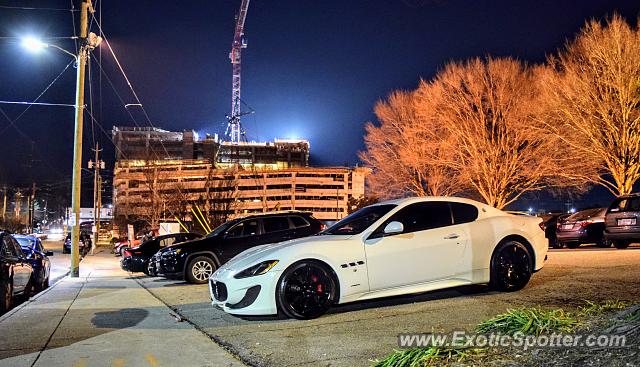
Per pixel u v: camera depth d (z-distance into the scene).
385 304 8.18
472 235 8.29
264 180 118.69
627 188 24.78
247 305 7.36
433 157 32.28
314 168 119.44
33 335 7.27
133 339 6.88
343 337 6.32
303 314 7.35
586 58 25.02
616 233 15.51
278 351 5.96
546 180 29.77
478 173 30.77
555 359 4.53
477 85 30.16
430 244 8.01
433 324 6.56
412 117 34.09
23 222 91.56
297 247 7.51
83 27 18.44
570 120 25.61
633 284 8.26
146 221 57.84
